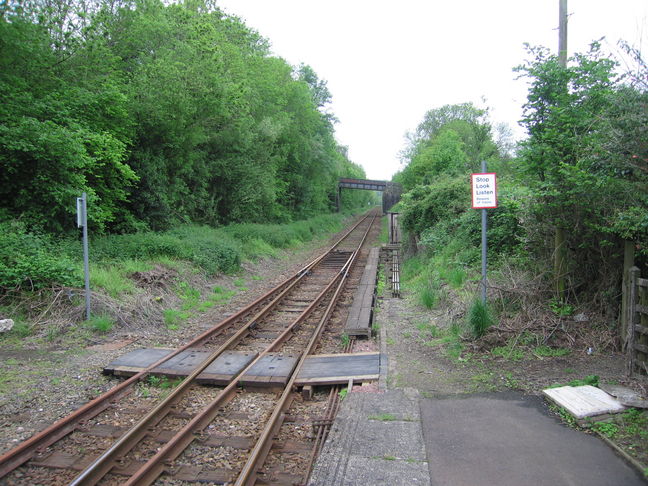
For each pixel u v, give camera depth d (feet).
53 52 40.73
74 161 34.68
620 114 17.94
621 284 22.44
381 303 38.24
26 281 29.30
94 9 46.47
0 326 25.36
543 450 13.17
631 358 17.57
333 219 153.89
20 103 35.32
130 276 36.50
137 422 16.70
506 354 21.62
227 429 16.79
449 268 40.81
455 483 11.71
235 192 79.61
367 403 17.07
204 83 54.13
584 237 23.70
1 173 34.58
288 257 75.10
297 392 20.24
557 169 23.31
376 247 84.23
